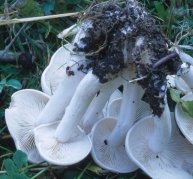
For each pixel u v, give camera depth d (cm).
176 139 83
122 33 73
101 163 81
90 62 77
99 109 80
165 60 74
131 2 75
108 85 77
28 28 94
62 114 81
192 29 97
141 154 80
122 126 80
